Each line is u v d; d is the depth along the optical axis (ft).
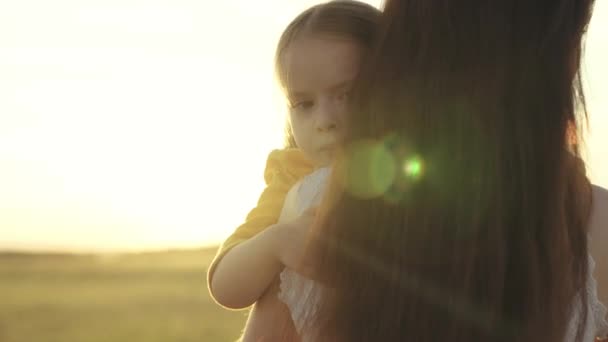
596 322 6.95
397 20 6.72
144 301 96.78
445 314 6.44
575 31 6.72
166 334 70.54
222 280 7.42
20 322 82.17
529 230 6.51
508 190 6.48
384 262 6.53
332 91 7.50
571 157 6.93
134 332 72.49
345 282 6.62
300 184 7.61
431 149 6.50
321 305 6.77
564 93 6.59
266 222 7.86
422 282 6.47
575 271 6.79
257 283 7.27
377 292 6.52
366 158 6.65
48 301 100.58
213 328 73.92
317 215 6.82
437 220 6.47
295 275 7.06
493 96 6.48
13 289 116.37
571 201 6.86
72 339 70.38
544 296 6.55
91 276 137.08
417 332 6.45
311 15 7.72
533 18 6.61
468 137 6.47
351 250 6.63
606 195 7.26
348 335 6.57
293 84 7.61
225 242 7.87
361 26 7.60
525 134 6.48
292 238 7.11
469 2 6.60
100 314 85.97
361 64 7.47
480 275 6.44
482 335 6.44
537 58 6.55
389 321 6.48
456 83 6.50
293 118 7.77
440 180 6.48
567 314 6.76
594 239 7.09
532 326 6.50
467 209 6.44
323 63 7.47
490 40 6.52
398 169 6.57
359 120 6.71
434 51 6.56
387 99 6.61
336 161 6.79
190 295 103.19
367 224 6.60
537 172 6.52
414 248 6.48
